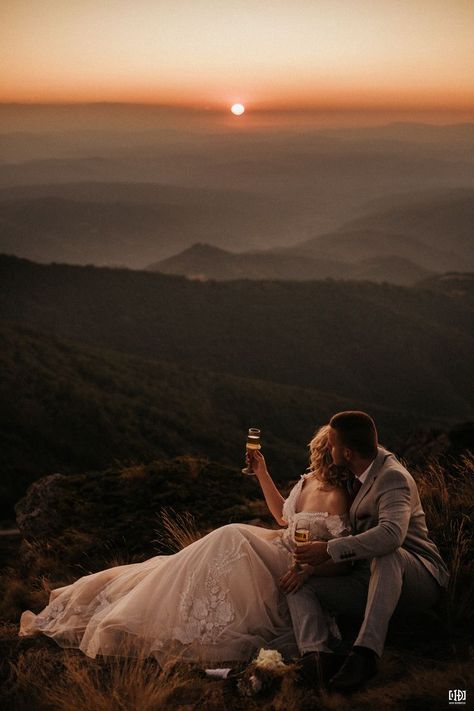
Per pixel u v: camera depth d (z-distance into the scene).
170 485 7.03
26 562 6.35
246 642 3.20
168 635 3.26
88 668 3.18
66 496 7.06
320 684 2.84
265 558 3.41
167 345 160.88
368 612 2.98
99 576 3.84
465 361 190.12
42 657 3.36
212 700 2.78
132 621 3.30
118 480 7.35
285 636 3.23
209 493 6.89
